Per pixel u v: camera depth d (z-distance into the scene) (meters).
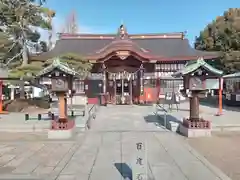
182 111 23.50
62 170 8.05
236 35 36.66
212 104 31.47
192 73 13.09
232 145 11.41
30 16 26.42
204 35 45.94
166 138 12.78
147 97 33.41
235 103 28.83
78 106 29.23
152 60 31.84
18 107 24.48
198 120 13.52
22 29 26.11
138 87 33.09
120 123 17.62
